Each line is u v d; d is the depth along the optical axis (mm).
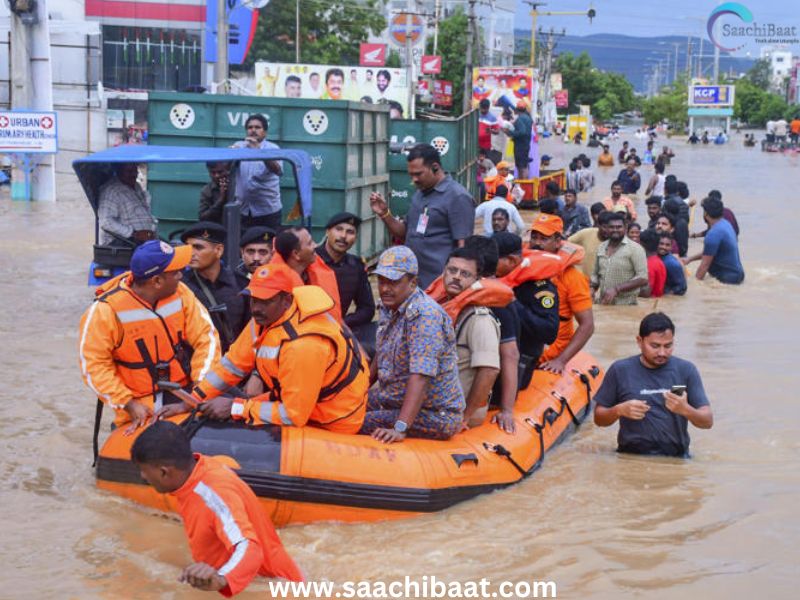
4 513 6207
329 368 6184
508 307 7215
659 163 27172
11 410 8281
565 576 5414
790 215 26969
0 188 27547
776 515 6316
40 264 15203
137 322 6387
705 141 96125
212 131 12617
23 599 5098
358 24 63000
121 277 6656
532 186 27000
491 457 6715
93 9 48188
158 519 6176
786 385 9531
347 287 8633
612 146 82750
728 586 5305
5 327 11125
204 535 4766
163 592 5203
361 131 13516
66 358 9906
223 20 28781
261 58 60469
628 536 5965
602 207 16609
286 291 6051
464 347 6941
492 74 37312
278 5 60594
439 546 5781
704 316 13016
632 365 7562
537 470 7152
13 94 24953
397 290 6402
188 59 49594
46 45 24797
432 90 49969
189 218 12023
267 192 10977
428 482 6207
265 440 6051
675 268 14398
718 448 7730
